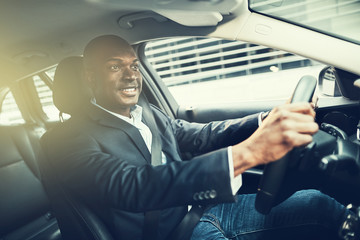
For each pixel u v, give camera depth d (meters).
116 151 1.12
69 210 1.05
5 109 2.26
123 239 1.06
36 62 1.65
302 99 0.92
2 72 1.73
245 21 1.30
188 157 1.77
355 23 3.99
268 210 0.93
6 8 1.17
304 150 0.87
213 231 1.21
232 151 0.79
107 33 1.51
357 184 0.89
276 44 1.27
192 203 0.81
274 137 0.70
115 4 1.25
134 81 1.23
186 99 4.18
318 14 4.18
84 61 1.23
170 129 1.42
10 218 1.91
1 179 1.94
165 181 0.82
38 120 2.58
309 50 1.22
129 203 0.85
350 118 1.51
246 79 4.43
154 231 1.08
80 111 1.21
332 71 1.58
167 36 1.51
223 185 0.78
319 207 1.20
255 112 1.89
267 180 0.89
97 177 0.93
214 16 1.28
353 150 0.89
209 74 5.04
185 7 1.24
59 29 1.41
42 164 1.12
